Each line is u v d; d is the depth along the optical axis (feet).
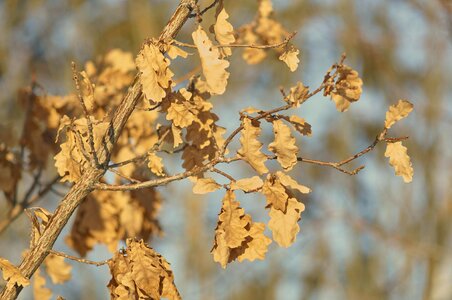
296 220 7.58
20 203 11.64
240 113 7.68
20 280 7.45
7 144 11.57
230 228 7.51
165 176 8.25
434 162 29.37
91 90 8.31
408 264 28.48
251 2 27.71
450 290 26.94
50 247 7.74
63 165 8.04
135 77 8.03
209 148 8.65
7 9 30.89
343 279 30.37
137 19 29.32
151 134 10.73
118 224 11.06
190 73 9.18
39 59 30.40
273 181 7.57
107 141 7.91
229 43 7.85
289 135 7.57
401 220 28.84
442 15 28.96
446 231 28.40
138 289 7.55
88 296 27.73
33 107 11.85
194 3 7.84
